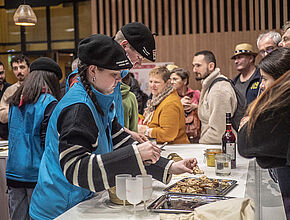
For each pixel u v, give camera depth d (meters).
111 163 1.38
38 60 2.31
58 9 8.66
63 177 1.51
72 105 1.43
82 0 8.51
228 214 1.21
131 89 4.77
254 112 1.42
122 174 1.38
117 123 1.85
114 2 7.46
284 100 1.34
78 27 8.59
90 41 1.45
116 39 1.99
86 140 1.42
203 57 3.37
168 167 1.67
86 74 1.51
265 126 1.37
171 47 7.10
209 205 1.27
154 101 3.09
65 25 8.65
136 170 1.39
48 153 1.56
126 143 1.82
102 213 1.41
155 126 3.09
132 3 7.36
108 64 1.41
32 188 2.20
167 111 3.00
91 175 1.37
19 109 2.23
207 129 3.08
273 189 1.94
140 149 1.41
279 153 1.36
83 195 1.57
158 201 1.48
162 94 3.08
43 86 2.24
